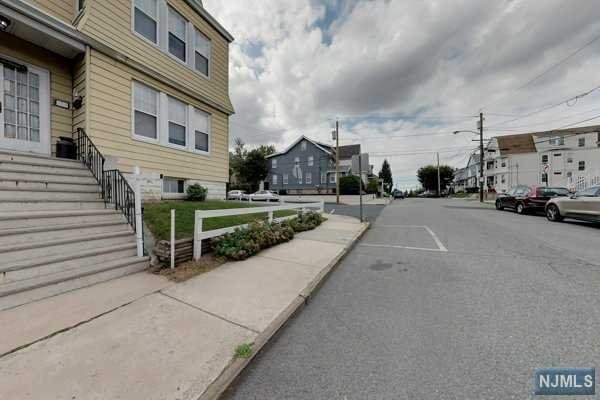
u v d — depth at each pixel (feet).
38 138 19.93
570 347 7.70
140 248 14.33
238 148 140.46
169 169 26.37
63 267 11.64
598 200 27.63
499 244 20.81
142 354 7.18
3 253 10.59
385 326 9.12
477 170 164.25
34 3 19.81
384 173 236.02
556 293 11.44
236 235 17.60
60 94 21.06
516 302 10.65
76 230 13.67
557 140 122.72
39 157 17.62
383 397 6.02
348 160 132.67
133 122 22.98
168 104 26.50
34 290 10.18
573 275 13.60
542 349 7.63
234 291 11.50
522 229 27.58
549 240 22.00
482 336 8.34
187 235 15.93
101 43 20.24
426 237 24.31
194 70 28.94
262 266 14.99
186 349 7.45
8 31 17.76
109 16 20.94
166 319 9.05
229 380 6.36
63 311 9.44
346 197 89.40
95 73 20.29
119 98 21.90
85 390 5.90
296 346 8.09
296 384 6.50
